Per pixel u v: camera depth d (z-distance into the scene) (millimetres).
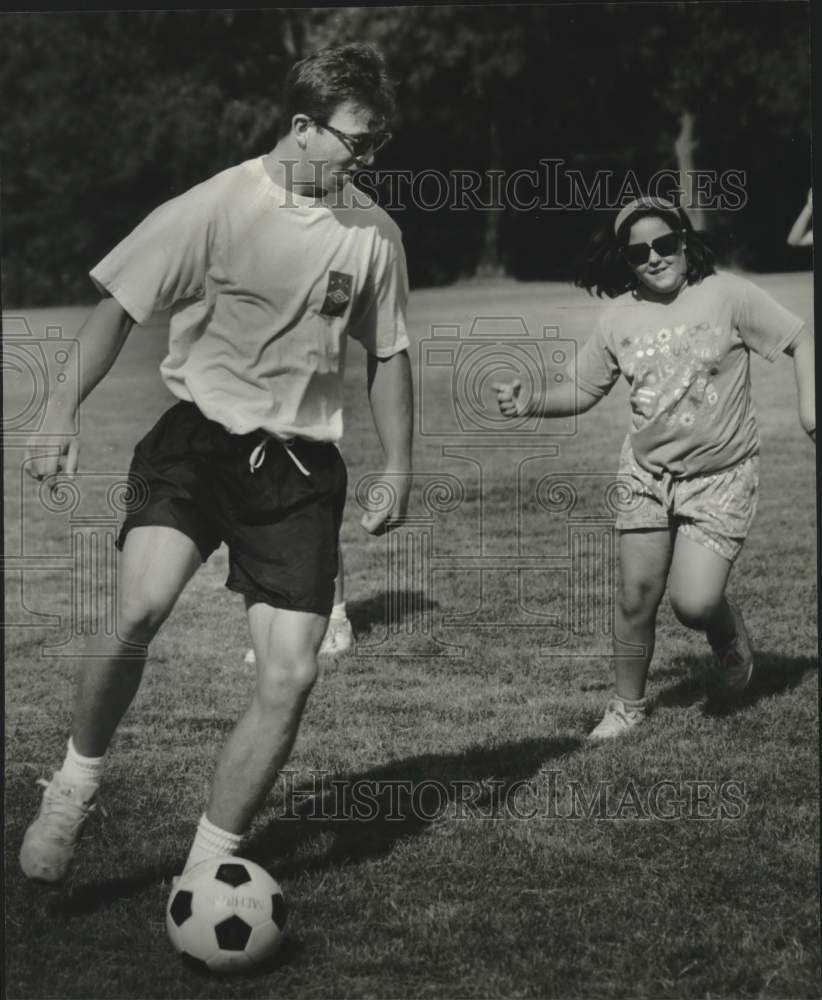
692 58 51438
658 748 8906
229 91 62156
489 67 54000
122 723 9578
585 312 31719
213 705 9977
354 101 6402
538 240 50688
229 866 6195
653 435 8797
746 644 9445
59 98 60625
